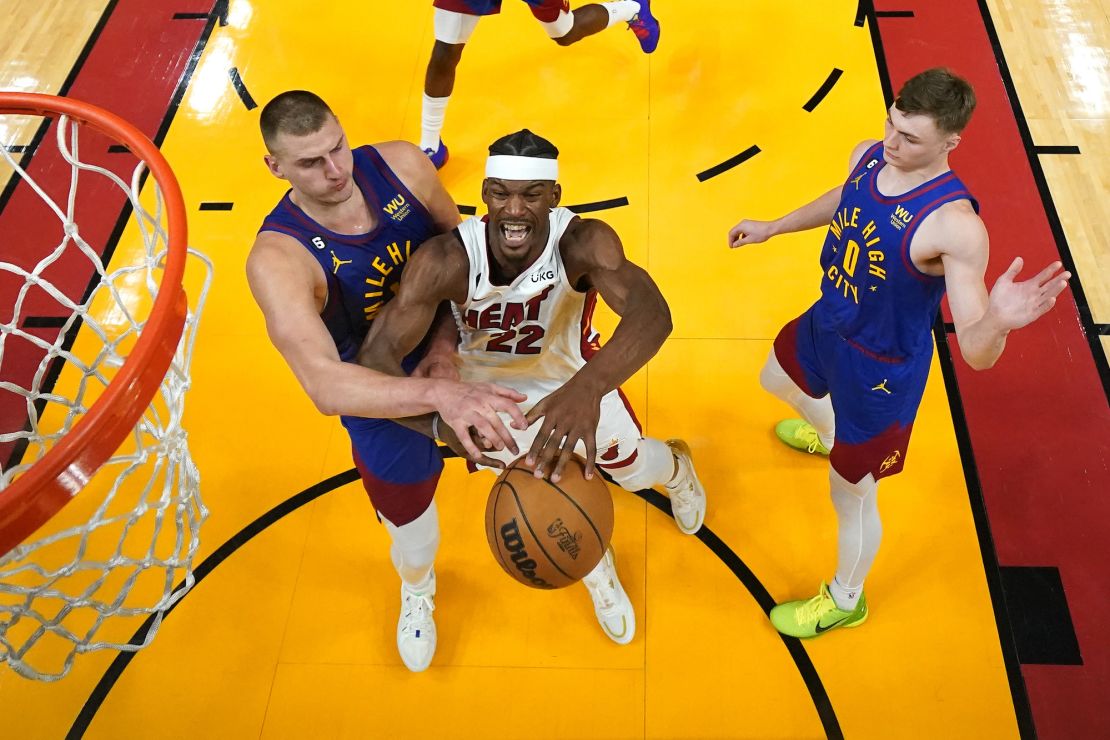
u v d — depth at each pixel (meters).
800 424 3.48
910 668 3.01
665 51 4.81
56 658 3.10
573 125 4.54
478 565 3.30
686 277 3.98
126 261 4.14
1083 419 3.50
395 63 4.88
